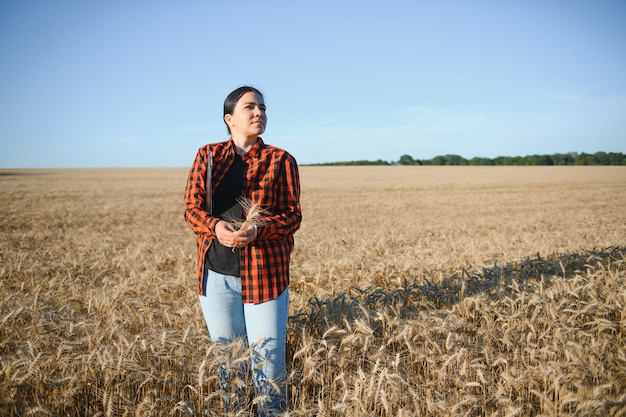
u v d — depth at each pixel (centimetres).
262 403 255
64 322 351
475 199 2580
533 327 358
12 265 641
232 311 262
